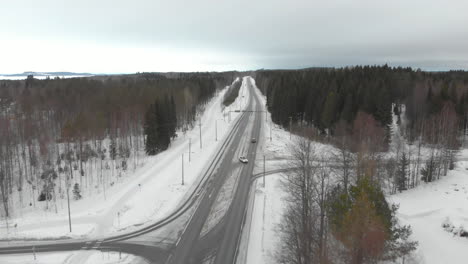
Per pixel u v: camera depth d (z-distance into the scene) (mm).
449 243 33281
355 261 22766
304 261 30047
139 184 59250
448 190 47188
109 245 39125
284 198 49469
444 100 81938
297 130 93000
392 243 26906
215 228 43031
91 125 73438
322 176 39812
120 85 119125
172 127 92250
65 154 72188
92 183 61906
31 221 46125
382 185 49438
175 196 54000
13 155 68000
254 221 44594
